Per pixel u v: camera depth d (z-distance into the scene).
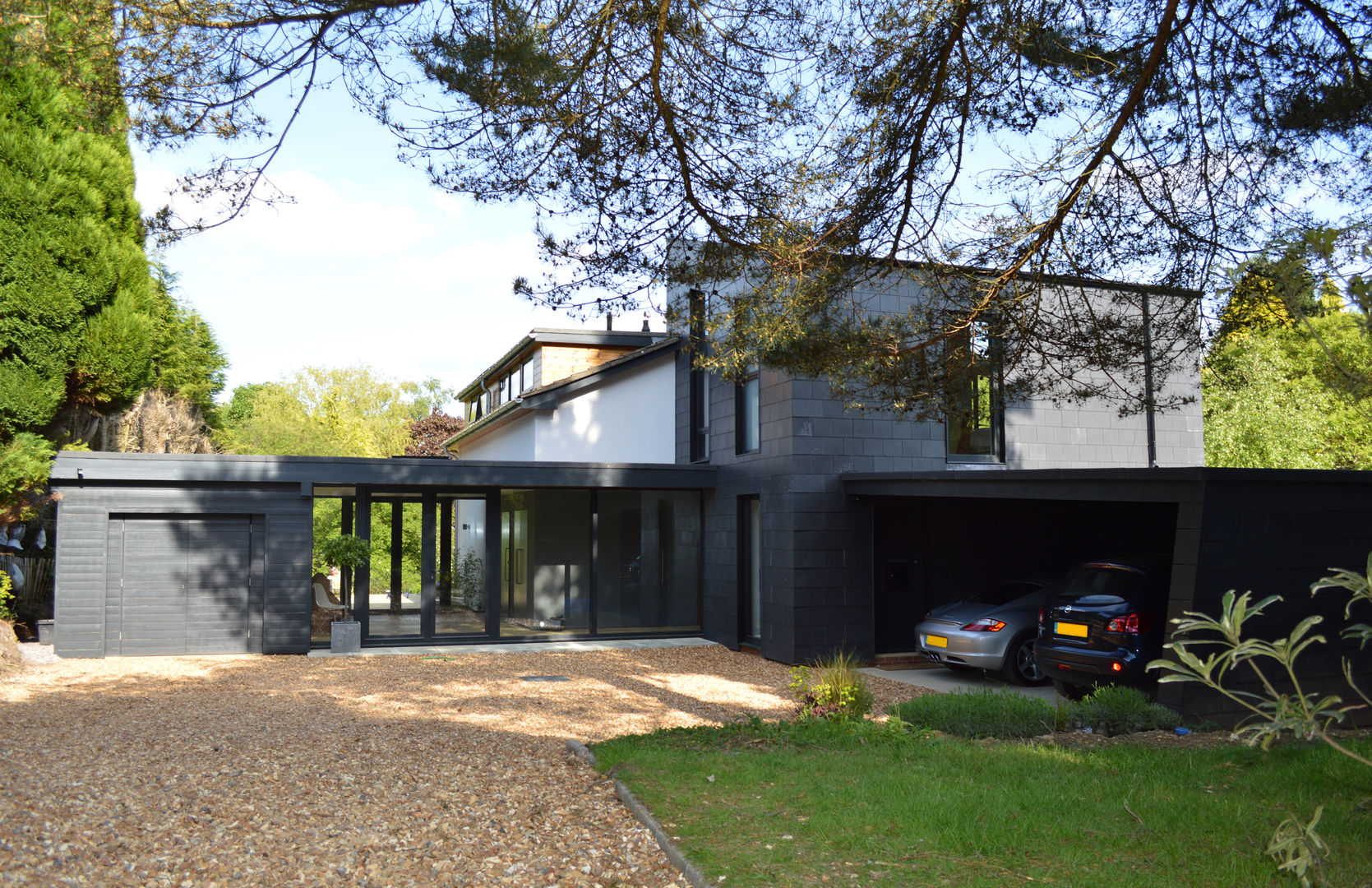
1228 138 7.54
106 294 13.20
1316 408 20.97
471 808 5.56
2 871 4.19
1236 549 8.07
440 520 15.95
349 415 40.56
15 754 6.54
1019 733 7.98
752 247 7.59
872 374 8.45
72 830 4.79
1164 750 6.90
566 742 7.79
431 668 12.73
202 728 7.98
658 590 16.50
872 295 9.70
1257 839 4.49
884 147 7.59
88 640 13.36
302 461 14.03
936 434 14.38
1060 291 8.25
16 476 12.02
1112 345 8.26
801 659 13.41
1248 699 8.21
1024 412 14.70
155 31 6.15
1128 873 4.07
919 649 12.38
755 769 6.18
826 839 4.66
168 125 6.34
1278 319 7.61
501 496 16.05
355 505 14.94
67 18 6.11
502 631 15.93
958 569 14.77
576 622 16.17
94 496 13.45
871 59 7.30
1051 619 10.09
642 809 5.26
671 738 7.61
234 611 14.11
